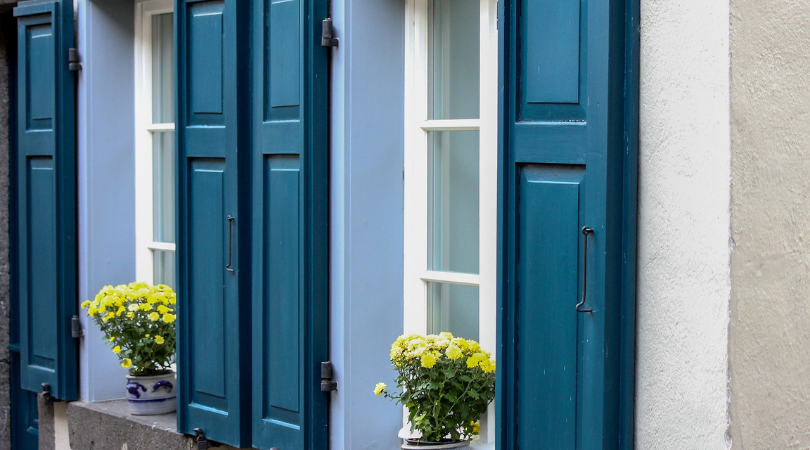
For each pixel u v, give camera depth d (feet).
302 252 11.51
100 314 14.32
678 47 8.32
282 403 11.92
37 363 15.71
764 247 8.37
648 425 8.70
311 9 11.32
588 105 8.63
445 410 10.66
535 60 9.08
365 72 11.48
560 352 9.00
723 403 8.02
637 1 8.64
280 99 11.76
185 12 12.84
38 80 15.20
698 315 8.21
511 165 9.28
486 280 11.05
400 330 11.91
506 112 9.25
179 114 12.95
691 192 8.24
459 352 10.37
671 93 8.39
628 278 8.69
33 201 15.49
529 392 9.27
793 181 8.71
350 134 11.39
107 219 15.01
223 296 12.55
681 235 8.35
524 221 9.24
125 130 15.12
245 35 12.12
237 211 12.19
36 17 15.17
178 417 13.25
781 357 8.65
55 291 15.10
